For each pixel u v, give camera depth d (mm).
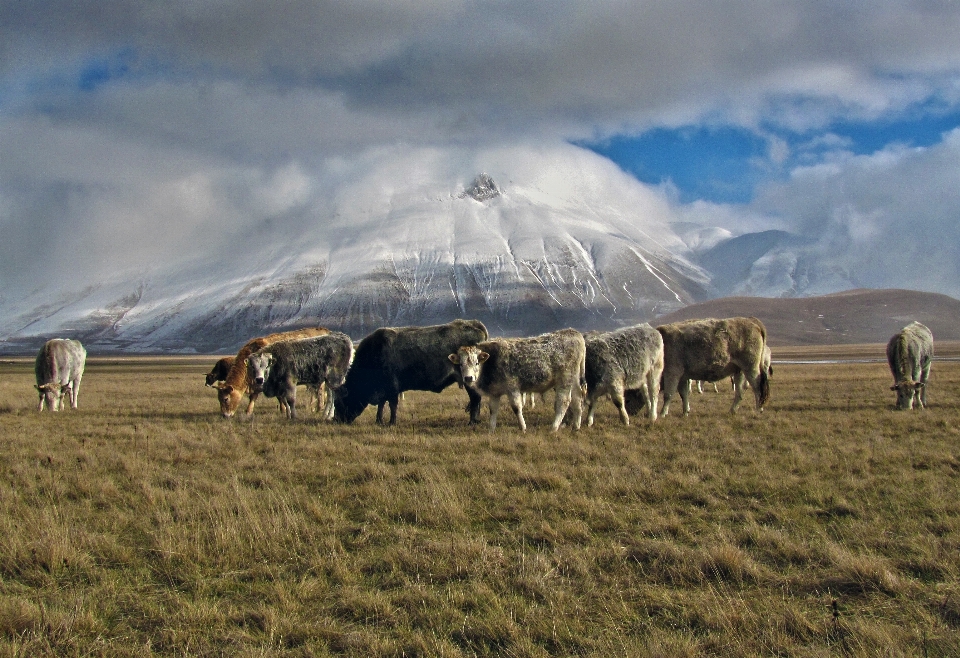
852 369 53031
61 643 5977
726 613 6316
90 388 41938
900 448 13727
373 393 20156
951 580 7082
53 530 8461
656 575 7434
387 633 6281
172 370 93562
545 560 7691
